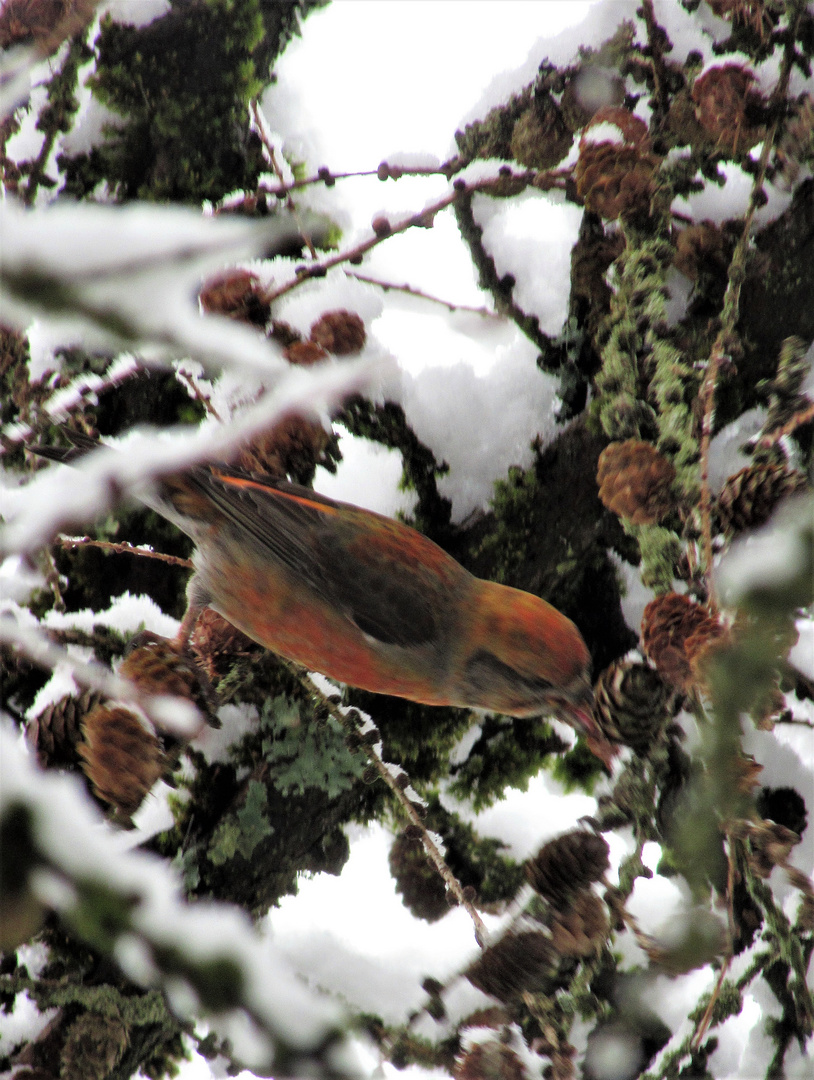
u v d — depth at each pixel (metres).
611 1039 5.51
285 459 5.87
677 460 5.07
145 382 6.06
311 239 6.12
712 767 1.95
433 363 6.37
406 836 5.22
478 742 6.30
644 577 5.16
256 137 6.43
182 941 1.39
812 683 4.95
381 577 5.62
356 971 5.73
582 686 5.59
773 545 1.71
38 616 6.08
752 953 5.26
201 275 1.22
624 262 5.30
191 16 6.27
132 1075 5.47
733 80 5.38
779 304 5.79
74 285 1.08
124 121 6.26
